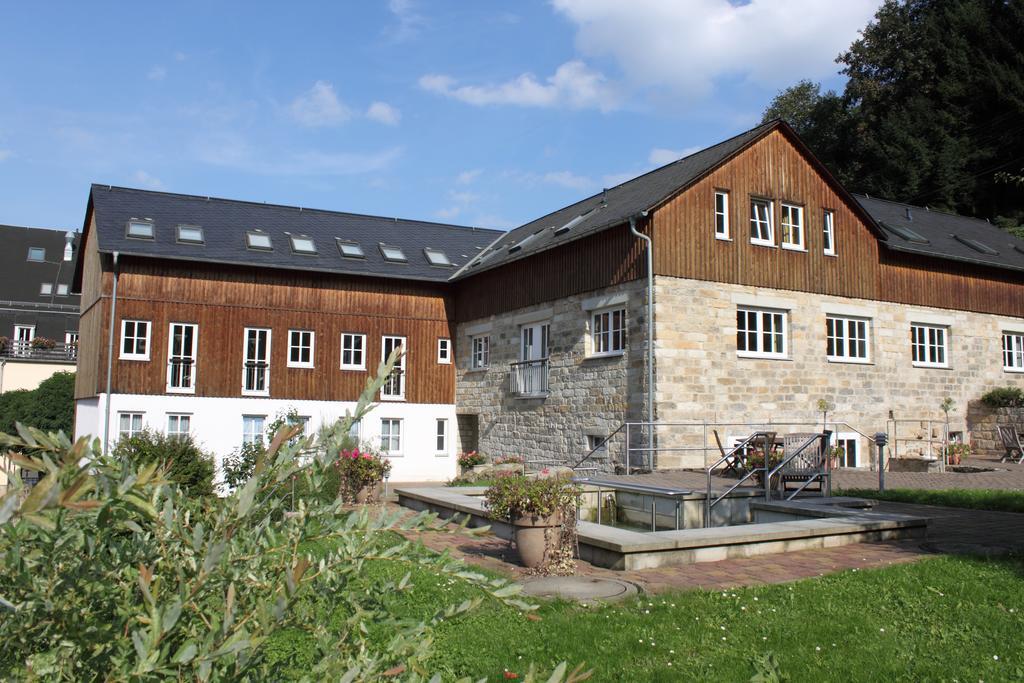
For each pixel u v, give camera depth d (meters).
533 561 7.76
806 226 18.86
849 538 8.84
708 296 17.25
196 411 21.33
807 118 46.50
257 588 2.25
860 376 19.23
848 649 5.21
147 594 1.86
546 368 20.27
